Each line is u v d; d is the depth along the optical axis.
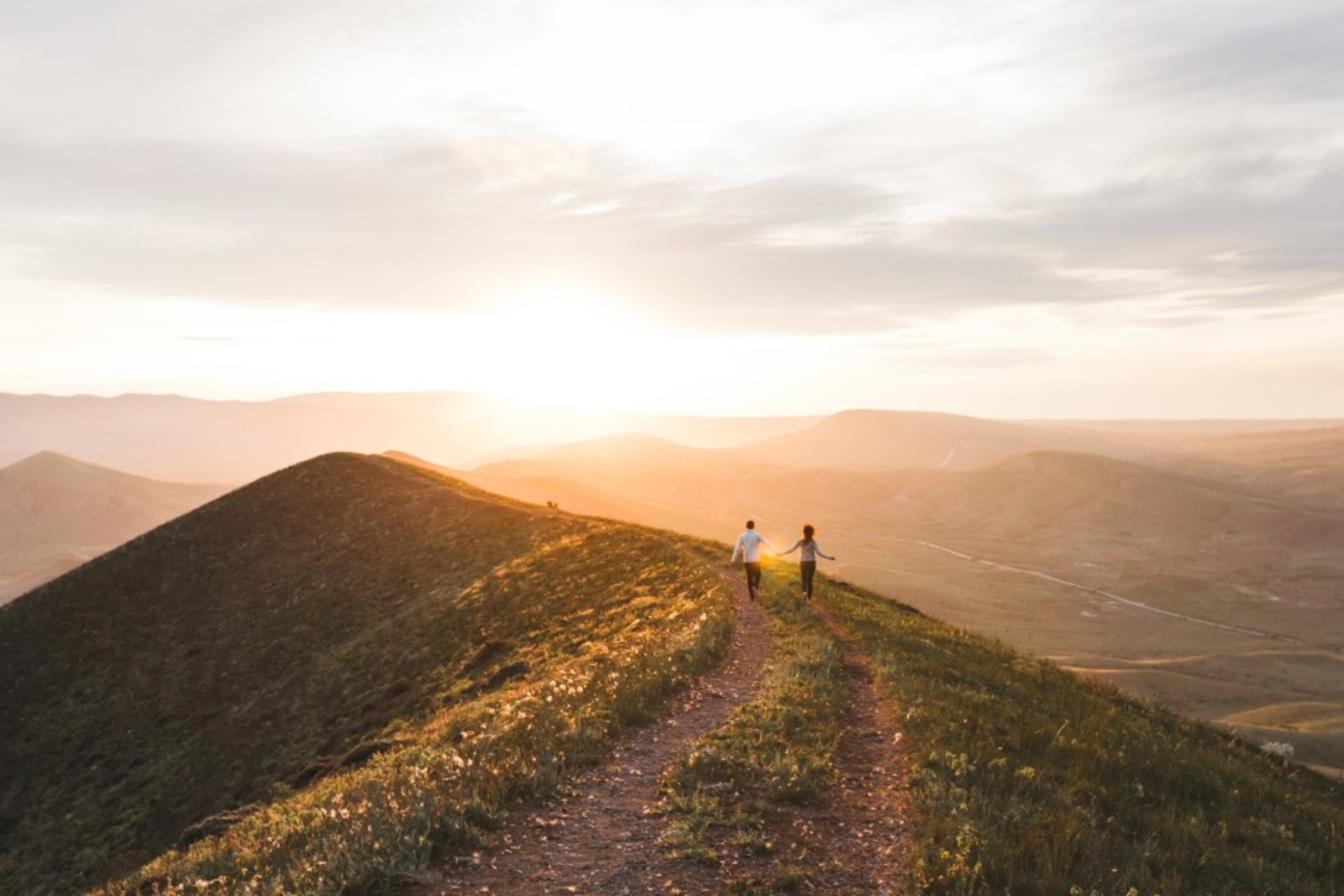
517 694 17.95
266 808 15.05
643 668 16.31
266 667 42.06
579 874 7.76
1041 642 189.25
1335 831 12.77
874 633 21.69
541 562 39.41
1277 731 94.94
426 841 8.12
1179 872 8.82
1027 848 8.21
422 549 51.53
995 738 13.03
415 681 30.97
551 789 9.94
